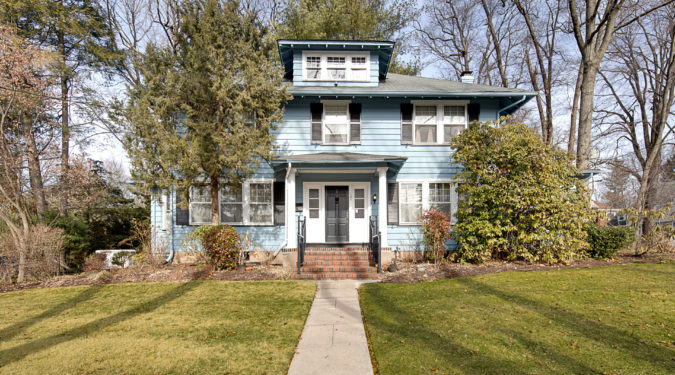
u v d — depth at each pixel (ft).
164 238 40.55
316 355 15.74
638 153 70.74
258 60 33.17
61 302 24.86
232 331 18.69
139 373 14.11
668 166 74.13
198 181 35.42
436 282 28.45
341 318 20.97
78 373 14.21
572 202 33.76
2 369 14.60
